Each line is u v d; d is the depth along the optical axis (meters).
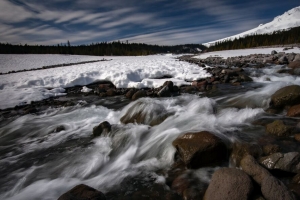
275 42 58.72
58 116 6.70
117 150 4.16
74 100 8.52
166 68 12.74
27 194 3.08
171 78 10.45
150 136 4.35
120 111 6.45
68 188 3.14
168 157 3.52
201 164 3.11
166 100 6.61
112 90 9.11
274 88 6.60
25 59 38.53
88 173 3.52
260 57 18.20
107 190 2.91
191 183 2.77
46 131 5.56
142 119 5.13
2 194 3.13
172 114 5.17
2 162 4.09
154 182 2.98
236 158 3.05
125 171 3.38
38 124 6.11
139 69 12.07
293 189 2.25
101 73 12.08
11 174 3.67
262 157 2.80
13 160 4.17
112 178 3.21
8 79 12.23
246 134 3.72
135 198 2.68
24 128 5.88
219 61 18.92
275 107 4.93
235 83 8.43
